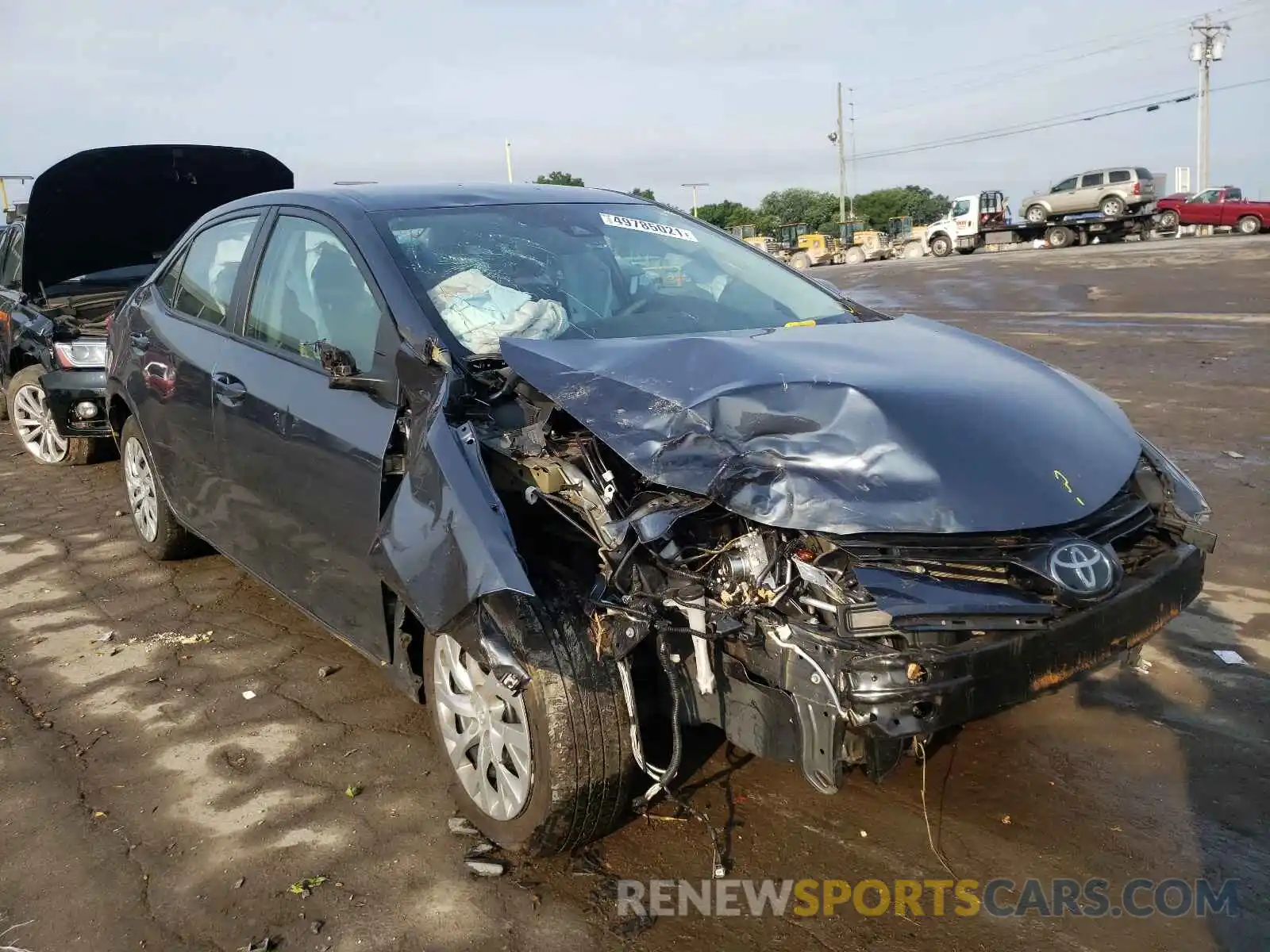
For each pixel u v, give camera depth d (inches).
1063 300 657.0
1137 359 416.2
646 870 111.8
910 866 112.1
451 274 134.1
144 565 212.1
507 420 113.8
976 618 91.7
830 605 94.0
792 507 95.2
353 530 126.7
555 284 139.8
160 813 124.0
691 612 99.8
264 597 193.3
